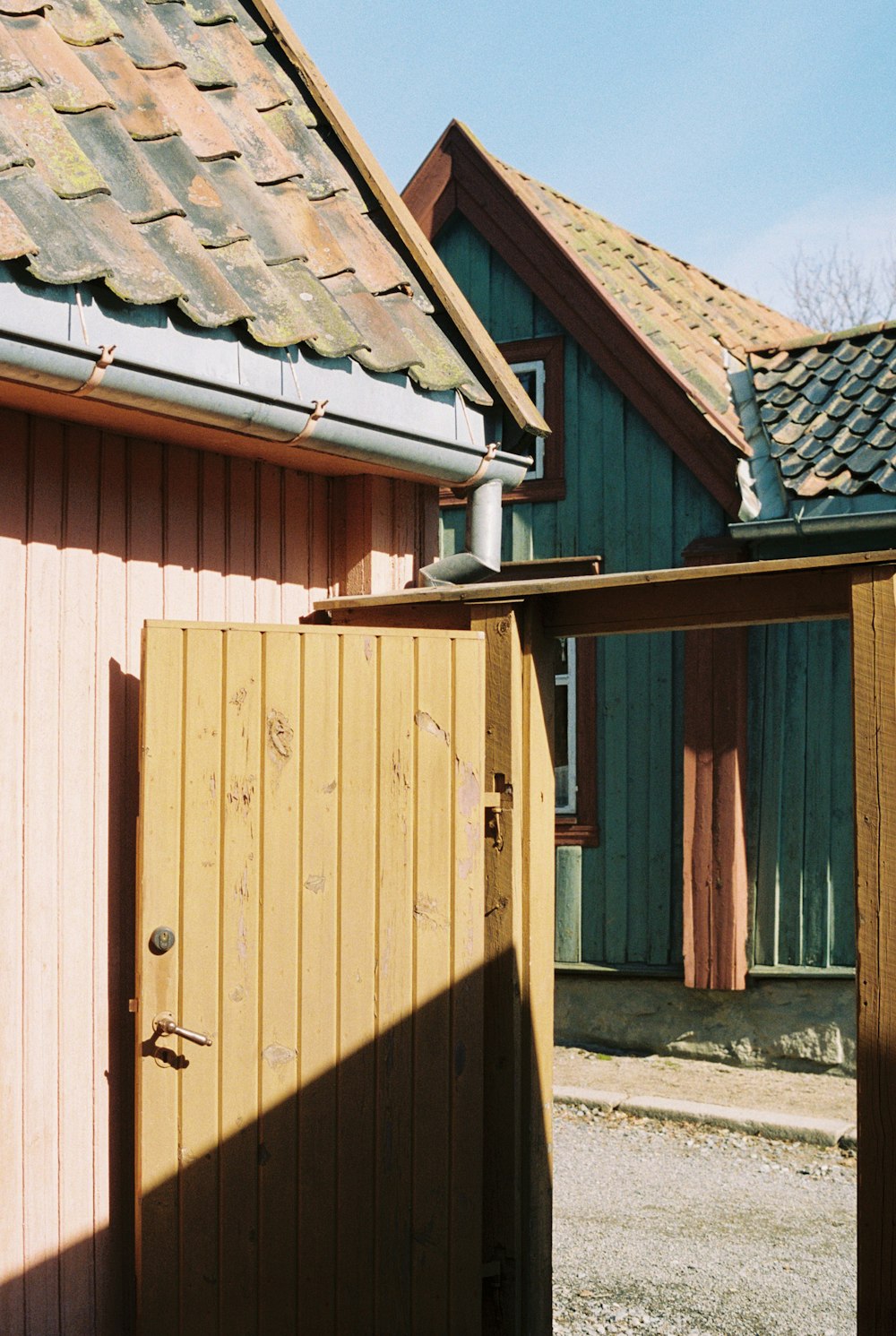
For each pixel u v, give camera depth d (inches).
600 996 391.5
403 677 191.3
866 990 167.5
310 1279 182.2
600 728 397.7
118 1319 182.4
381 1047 187.0
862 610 170.4
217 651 182.1
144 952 176.1
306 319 188.7
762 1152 312.5
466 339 225.9
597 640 398.9
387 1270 185.9
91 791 180.4
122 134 187.2
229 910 180.7
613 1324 216.2
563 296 409.7
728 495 376.5
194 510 196.1
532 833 198.4
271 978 182.4
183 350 170.7
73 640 178.4
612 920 392.2
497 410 226.4
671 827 386.9
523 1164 197.2
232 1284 178.4
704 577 182.7
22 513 172.6
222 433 185.3
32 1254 171.2
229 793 181.6
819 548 352.8
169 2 235.1
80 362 158.6
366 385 198.1
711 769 370.6
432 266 230.4
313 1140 183.2
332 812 186.7
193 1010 178.1
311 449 194.4
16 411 171.8
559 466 410.0
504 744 196.4
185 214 189.6
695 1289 232.1
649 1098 343.9
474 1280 188.9
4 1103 168.2
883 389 363.9
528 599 199.6
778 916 367.2
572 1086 356.2
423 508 230.4
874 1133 165.8
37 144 170.9
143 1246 174.4
